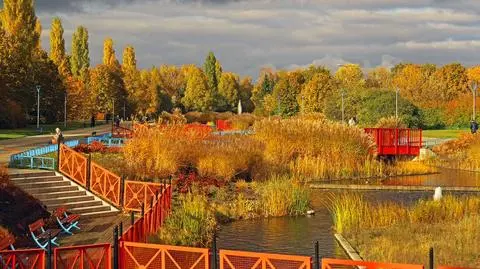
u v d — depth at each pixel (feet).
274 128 138.41
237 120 261.03
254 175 122.42
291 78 368.68
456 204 86.28
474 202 89.45
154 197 72.90
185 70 551.59
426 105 285.43
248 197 101.65
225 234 80.59
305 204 96.43
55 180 91.20
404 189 123.75
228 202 97.04
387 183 131.95
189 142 120.37
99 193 89.45
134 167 107.55
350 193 117.08
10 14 266.57
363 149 144.66
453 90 373.40
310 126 142.31
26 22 268.82
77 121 313.32
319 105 331.36
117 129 210.59
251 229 83.87
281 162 131.54
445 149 185.16
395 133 160.97
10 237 60.18
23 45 249.75
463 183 133.28
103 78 333.42
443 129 280.51
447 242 67.92
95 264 54.54
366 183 131.13
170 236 70.28
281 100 364.58
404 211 85.30
